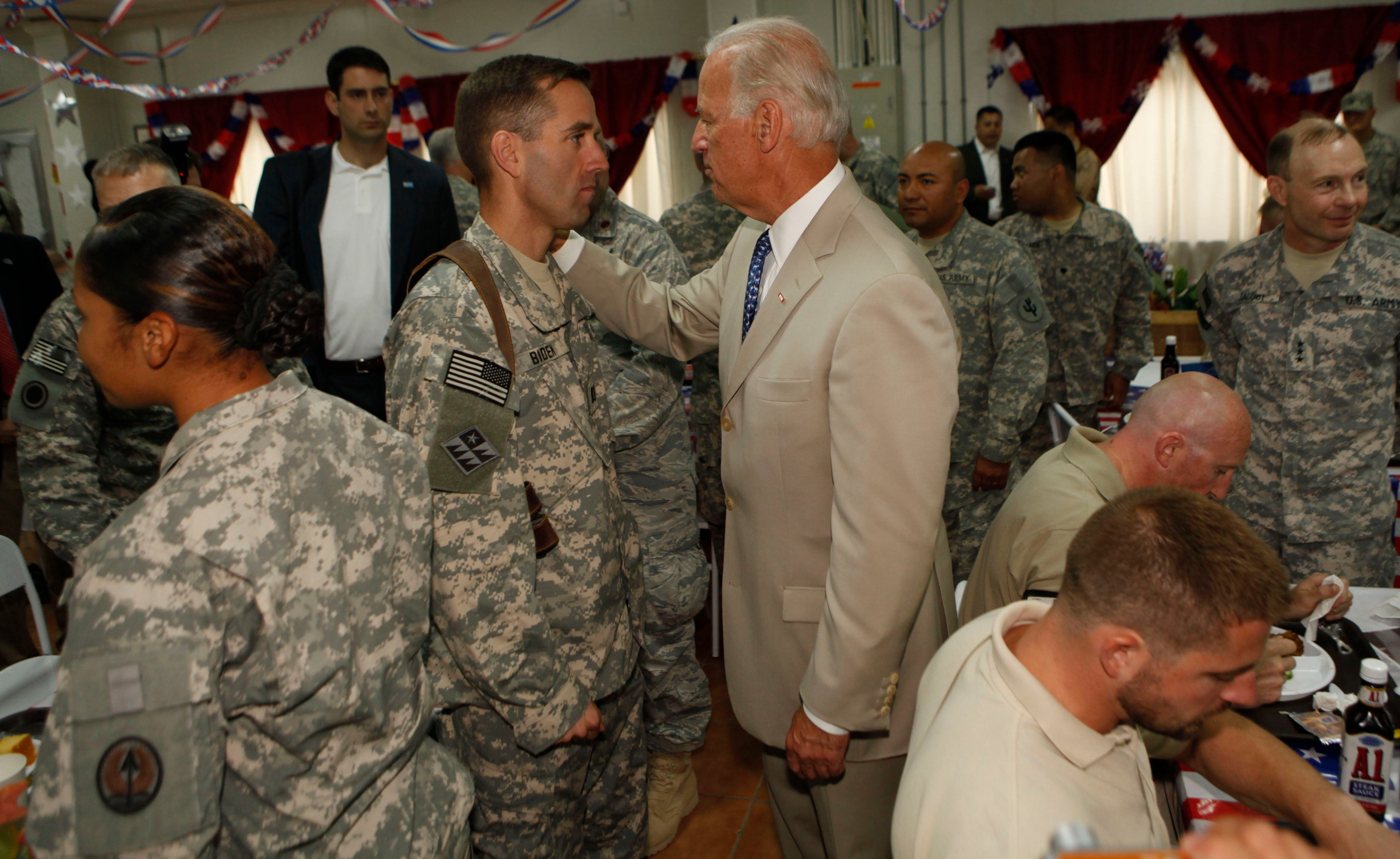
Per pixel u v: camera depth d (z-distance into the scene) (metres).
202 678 0.84
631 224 2.20
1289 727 1.36
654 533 2.19
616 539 1.61
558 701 1.42
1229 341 2.48
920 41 7.18
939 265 2.84
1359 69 6.62
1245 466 2.39
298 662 0.90
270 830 0.94
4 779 1.16
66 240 8.97
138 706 0.81
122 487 2.04
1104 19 6.98
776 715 1.56
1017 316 2.72
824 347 1.37
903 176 2.84
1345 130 2.15
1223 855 0.54
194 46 8.70
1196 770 1.28
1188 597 0.83
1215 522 0.87
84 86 8.73
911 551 1.31
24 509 3.12
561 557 1.50
